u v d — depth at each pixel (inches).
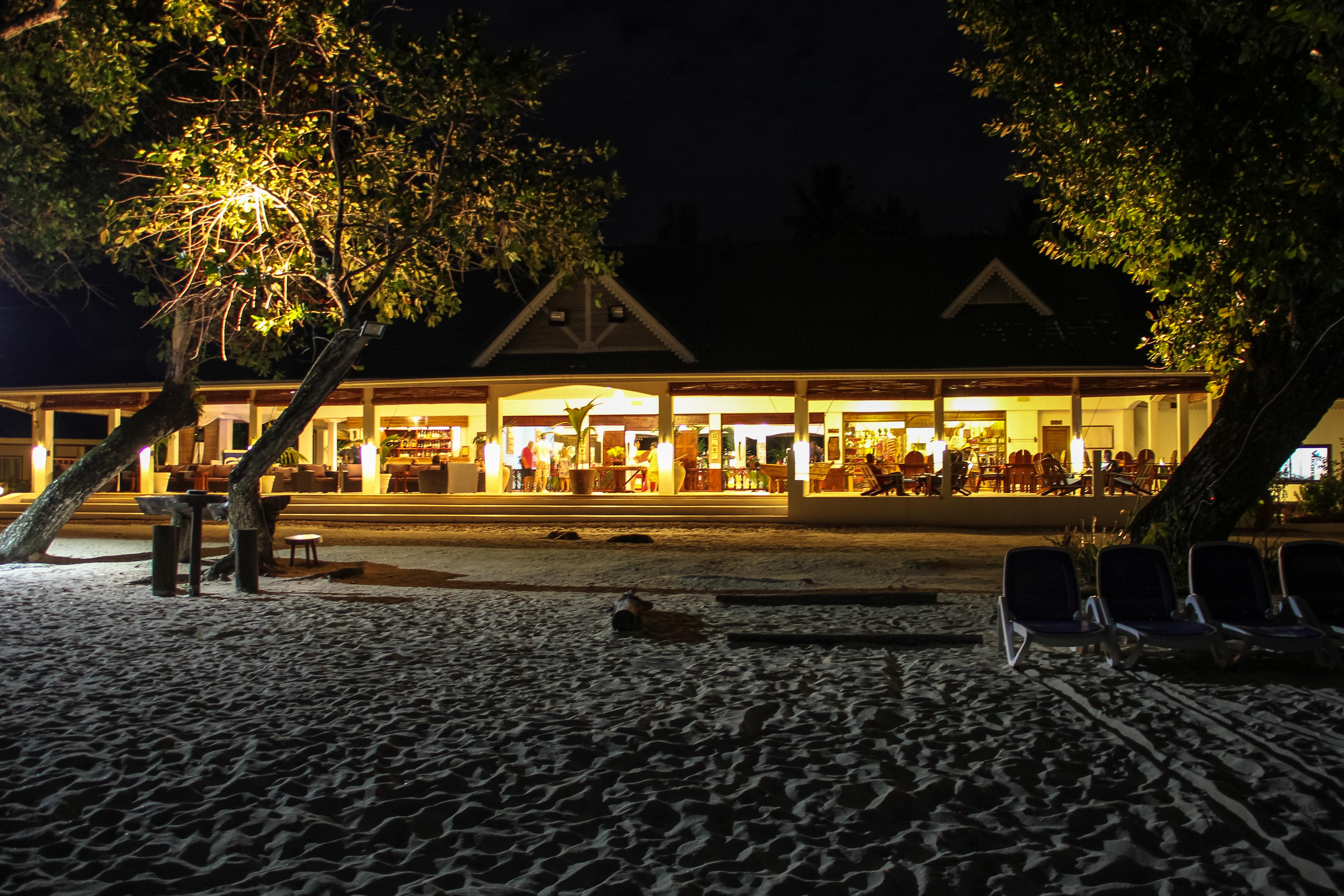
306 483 1019.9
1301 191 300.8
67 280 730.8
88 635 350.9
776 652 319.9
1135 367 874.1
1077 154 380.8
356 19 527.5
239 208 514.3
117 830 161.6
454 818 167.9
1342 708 240.5
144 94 597.6
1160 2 314.0
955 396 943.0
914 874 142.8
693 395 974.4
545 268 1005.8
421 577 527.8
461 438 1157.7
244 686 269.4
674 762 200.2
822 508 875.4
